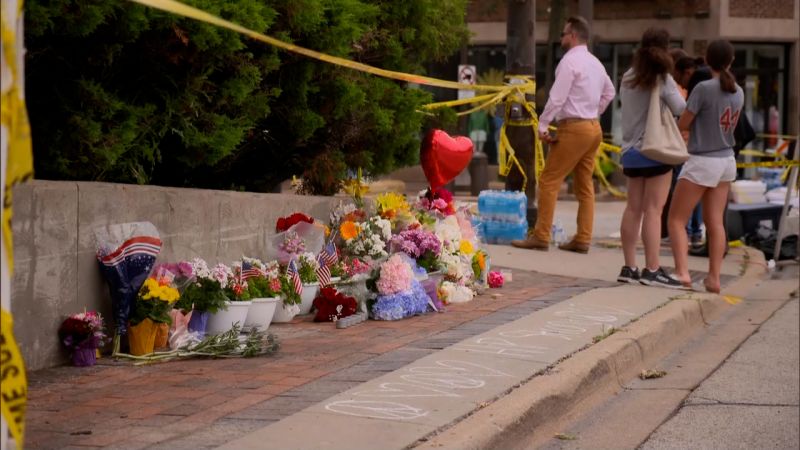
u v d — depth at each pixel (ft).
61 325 33.53
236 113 43.21
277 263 42.04
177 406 28.17
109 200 35.29
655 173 53.62
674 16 173.37
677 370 39.75
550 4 161.58
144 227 35.14
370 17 51.21
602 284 53.88
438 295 46.44
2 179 14.96
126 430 25.77
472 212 54.08
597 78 61.57
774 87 178.60
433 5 55.93
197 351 34.76
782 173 114.32
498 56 175.94
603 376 35.60
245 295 38.34
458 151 50.62
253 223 42.83
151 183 46.09
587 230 65.36
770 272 69.72
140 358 34.06
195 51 38.34
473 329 40.27
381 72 22.94
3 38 14.78
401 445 24.63
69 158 36.96
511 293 50.31
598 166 146.41
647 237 54.24
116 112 37.73
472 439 25.67
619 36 174.29
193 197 39.34
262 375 32.01
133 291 34.45
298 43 45.65
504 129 70.49
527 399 29.66
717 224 55.21
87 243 34.47
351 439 24.94
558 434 30.37
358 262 43.86
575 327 41.11
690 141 54.65
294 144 50.03
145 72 39.47
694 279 59.77
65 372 32.60
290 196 45.34
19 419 15.05
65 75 36.76
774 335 46.57
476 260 50.26
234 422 26.48
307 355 35.22
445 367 33.12
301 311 43.78
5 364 14.97
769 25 174.29
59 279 33.47
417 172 153.69
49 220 33.04
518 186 70.49
